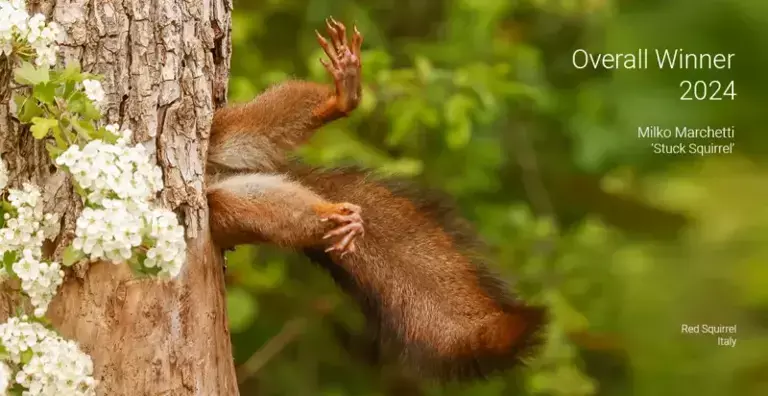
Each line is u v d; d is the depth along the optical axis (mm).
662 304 14062
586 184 14742
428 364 8023
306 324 13219
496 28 13180
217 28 7105
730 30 13820
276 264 12219
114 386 6504
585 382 12273
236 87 11234
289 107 8406
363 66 11406
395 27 13727
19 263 5922
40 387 5840
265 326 13469
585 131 13461
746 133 14125
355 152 11758
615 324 13836
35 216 6137
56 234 6387
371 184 8641
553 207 14562
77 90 6105
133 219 5645
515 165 14273
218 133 8078
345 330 13914
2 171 6086
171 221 5801
